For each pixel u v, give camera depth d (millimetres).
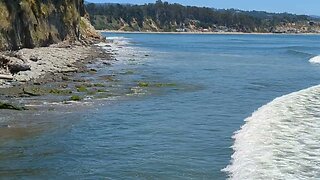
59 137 18703
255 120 21125
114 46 100500
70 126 20719
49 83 34625
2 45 53406
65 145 17453
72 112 24094
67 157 15883
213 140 17969
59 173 14234
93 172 14281
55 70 42094
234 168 14094
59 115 23266
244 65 58125
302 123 19984
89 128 20312
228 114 23562
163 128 20266
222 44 138750
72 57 58250
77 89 32062
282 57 76062
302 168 13484
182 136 18766
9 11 56688
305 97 28188
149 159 15539
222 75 44750
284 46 125875
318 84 38125
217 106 26203
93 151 16625
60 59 52625
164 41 155375
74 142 17906
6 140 18219
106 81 37594
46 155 16141
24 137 18703
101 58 62062
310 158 14516
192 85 36281
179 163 15023
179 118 22547
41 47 69438
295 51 90688
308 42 168750
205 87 35125
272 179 12523
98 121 21812
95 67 49281
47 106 25734
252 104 26953
